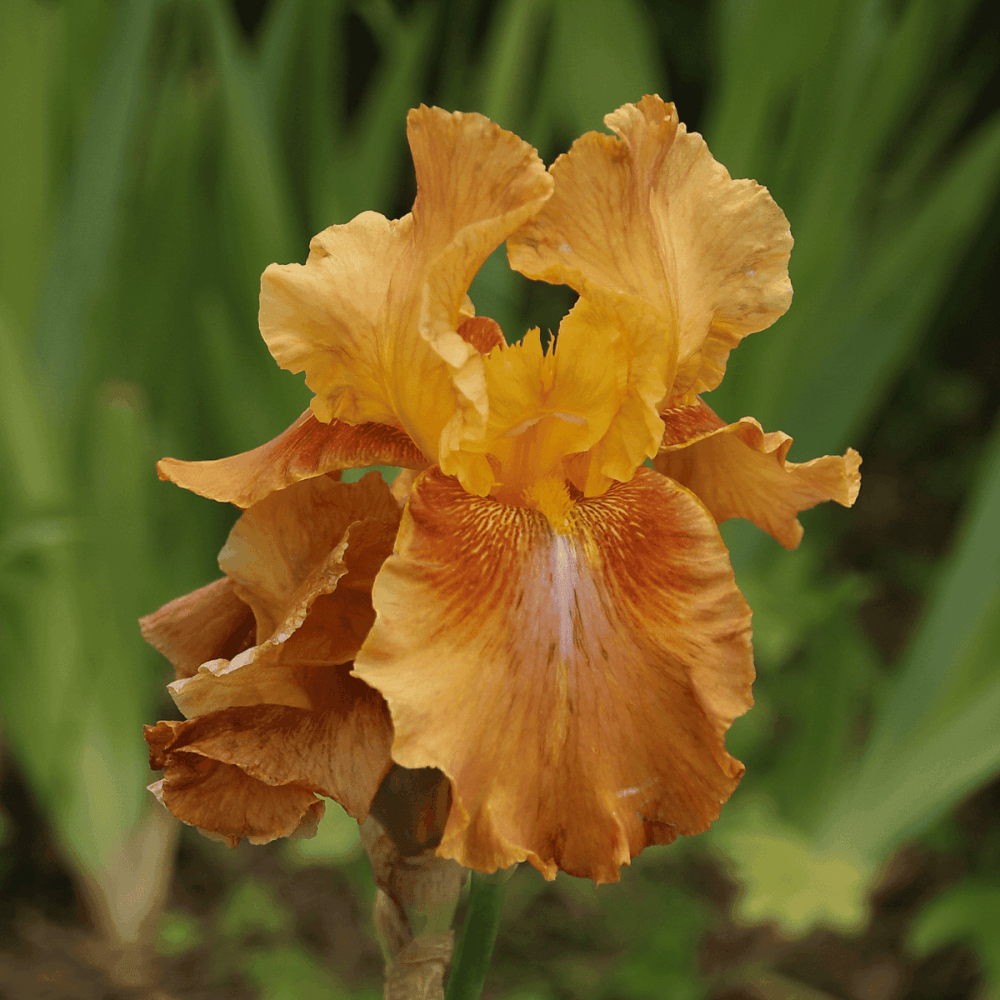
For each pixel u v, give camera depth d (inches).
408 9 73.4
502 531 24.3
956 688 45.0
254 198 47.0
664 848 52.4
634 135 24.3
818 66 50.3
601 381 24.7
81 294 49.1
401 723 23.2
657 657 23.9
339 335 24.7
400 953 25.7
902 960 52.9
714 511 26.0
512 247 24.3
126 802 49.4
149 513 50.7
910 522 87.0
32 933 50.8
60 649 47.3
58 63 53.4
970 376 99.7
